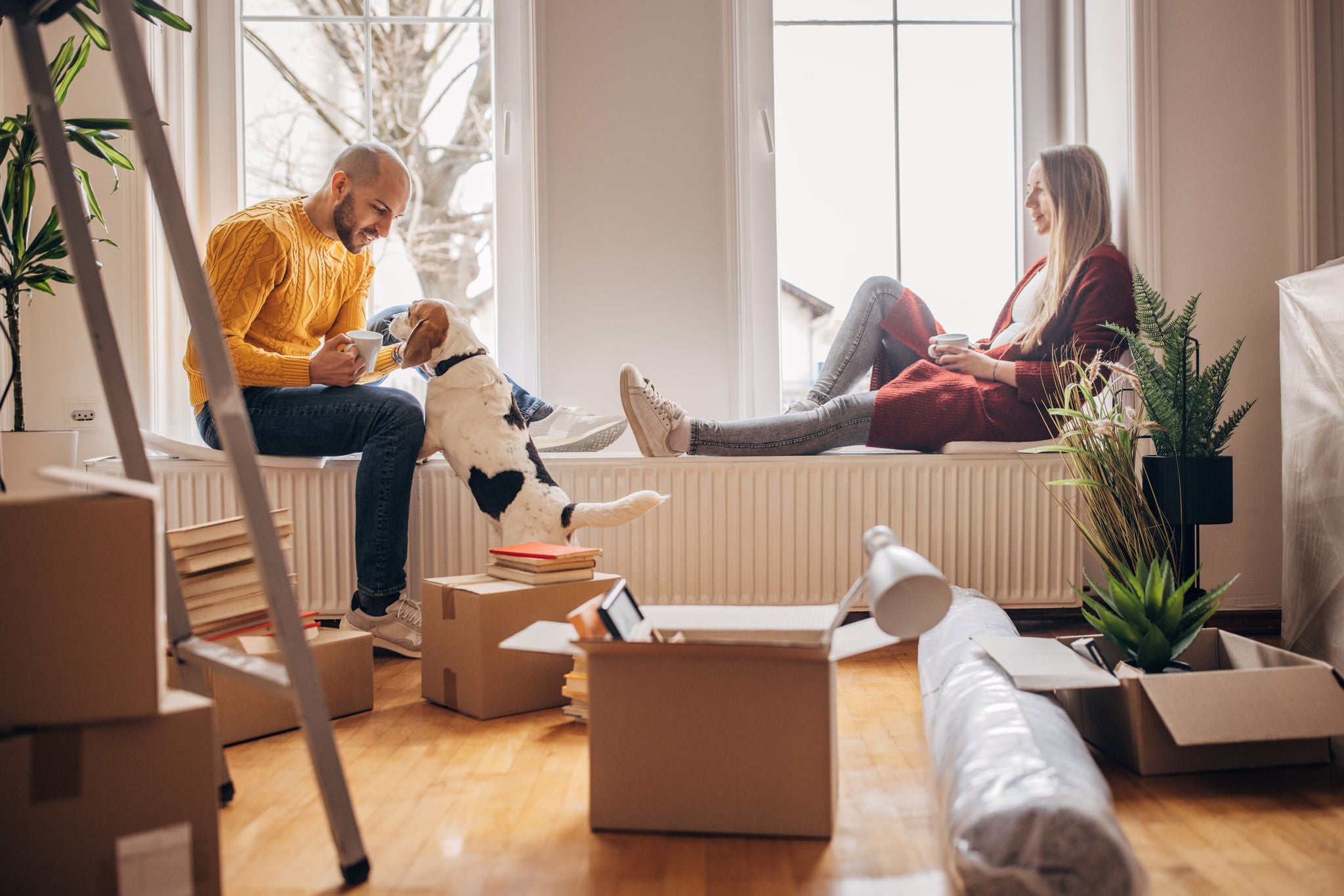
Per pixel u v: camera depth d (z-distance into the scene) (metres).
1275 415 2.72
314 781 1.48
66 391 2.66
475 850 1.21
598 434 2.65
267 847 1.22
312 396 2.36
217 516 2.53
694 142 2.87
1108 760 1.56
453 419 2.29
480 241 2.98
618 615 1.36
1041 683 1.43
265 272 2.36
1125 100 2.73
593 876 1.13
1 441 2.29
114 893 0.97
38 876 0.95
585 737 1.72
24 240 2.28
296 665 1.09
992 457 2.65
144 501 0.98
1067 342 2.67
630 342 2.88
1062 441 2.25
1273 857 1.17
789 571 2.66
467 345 2.32
